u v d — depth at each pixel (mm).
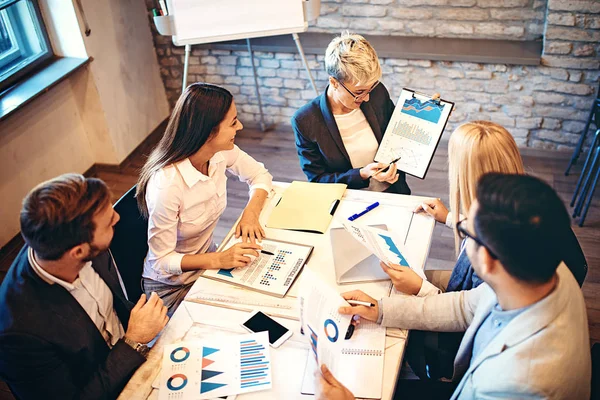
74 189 1242
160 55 3961
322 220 1834
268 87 3914
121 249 1839
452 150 1464
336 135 2178
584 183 3119
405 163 2059
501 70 3375
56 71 3105
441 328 1438
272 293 1567
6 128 2865
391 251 1640
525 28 3406
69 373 1368
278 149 3773
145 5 3754
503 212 967
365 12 3621
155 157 1740
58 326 1323
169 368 1366
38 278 1320
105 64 3396
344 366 1336
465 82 3490
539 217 944
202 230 1904
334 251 1695
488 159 1392
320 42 3664
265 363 1360
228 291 1590
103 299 1547
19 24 3061
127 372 1373
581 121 3406
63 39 3191
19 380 1302
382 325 1434
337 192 1966
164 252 1770
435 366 1602
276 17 3090
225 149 1748
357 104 2074
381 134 2223
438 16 3510
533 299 1048
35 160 3107
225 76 3951
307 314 1305
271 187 2064
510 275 1015
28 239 1225
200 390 1310
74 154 3430
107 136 3512
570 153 3502
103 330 1574
